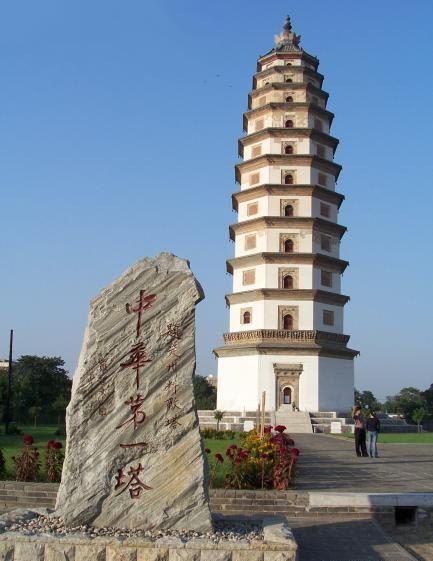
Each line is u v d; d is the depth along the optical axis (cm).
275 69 5872
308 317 5122
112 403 1068
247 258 5303
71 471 1040
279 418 4750
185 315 1104
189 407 1073
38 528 992
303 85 5738
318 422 4781
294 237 5275
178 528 1020
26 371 7988
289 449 1855
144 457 1052
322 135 5581
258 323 5159
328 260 5281
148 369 1084
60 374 8444
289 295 5156
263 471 1605
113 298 1103
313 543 1202
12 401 7031
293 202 5372
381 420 5488
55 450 1684
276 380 4981
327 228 5381
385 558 1100
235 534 991
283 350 5025
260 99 5869
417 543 1284
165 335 1095
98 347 1084
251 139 5678
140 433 1060
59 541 923
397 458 2586
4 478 1691
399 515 1470
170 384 1080
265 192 5388
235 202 5691
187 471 1044
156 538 947
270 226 5300
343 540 1222
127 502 1030
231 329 5341
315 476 1953
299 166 5459
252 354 5069
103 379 1073
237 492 1493
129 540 923
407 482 1836
